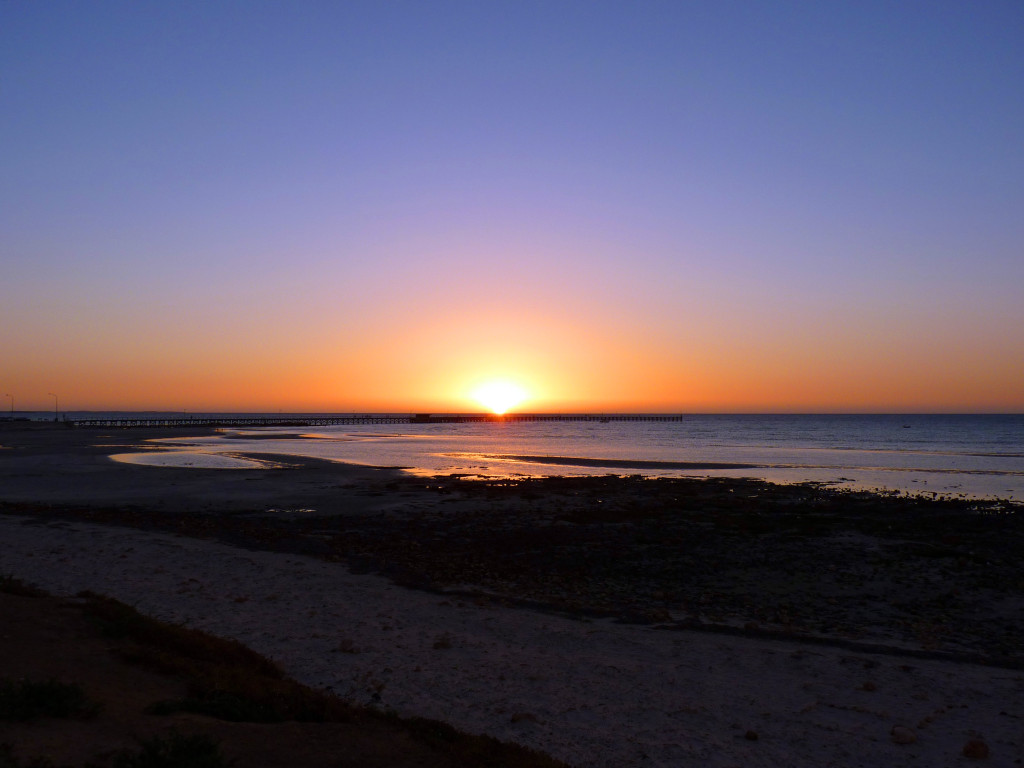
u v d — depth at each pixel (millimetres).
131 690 8531
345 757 7293
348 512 32188
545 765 7902
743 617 16109
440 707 10133
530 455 75188
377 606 16000
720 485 44500
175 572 18875
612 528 27875
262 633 13562
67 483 42094
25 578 17562
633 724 9766
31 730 6684
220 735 7430
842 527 28094
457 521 29641
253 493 38531
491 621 15055
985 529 27703
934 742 9328
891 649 13633
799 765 8656
